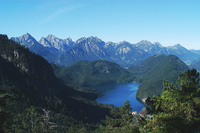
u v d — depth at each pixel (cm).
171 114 2220
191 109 2153
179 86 2380
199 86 2266
